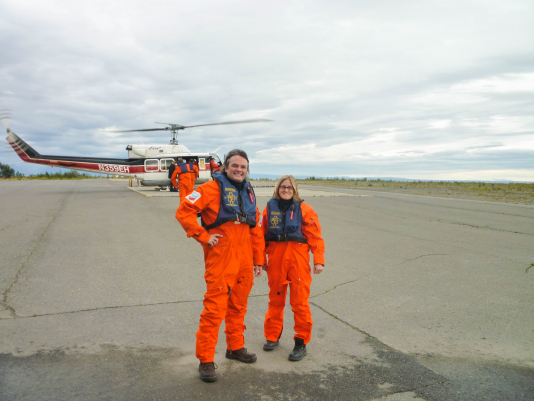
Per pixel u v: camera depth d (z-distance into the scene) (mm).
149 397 2787
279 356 3564
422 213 14406
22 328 3938
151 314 4434
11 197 16938
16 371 3096
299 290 3490
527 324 4414
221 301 3125
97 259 6762
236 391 2916
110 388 2891
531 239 9586
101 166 22219
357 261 7242
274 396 2857
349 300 5141
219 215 3193
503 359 3555
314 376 3186
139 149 22531
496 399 2877
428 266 6973
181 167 14070
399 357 3562
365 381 3117
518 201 19984
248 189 3402
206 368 3061
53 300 4773
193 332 3984
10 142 22094
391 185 36156
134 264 6535
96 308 4562
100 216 11453
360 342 3877
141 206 13922
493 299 5266
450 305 5004
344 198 19297
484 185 37938
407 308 4879
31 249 7242
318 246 3561
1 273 5734
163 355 3473
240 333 3441
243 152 3340
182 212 3133
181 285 5520
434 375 3238
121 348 3580
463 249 8391
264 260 3543
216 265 3178
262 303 5031
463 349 3752
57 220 10562
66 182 36094
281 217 3596
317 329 4191
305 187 30016
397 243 8930
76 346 3584
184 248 7777
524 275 6484
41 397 2730
